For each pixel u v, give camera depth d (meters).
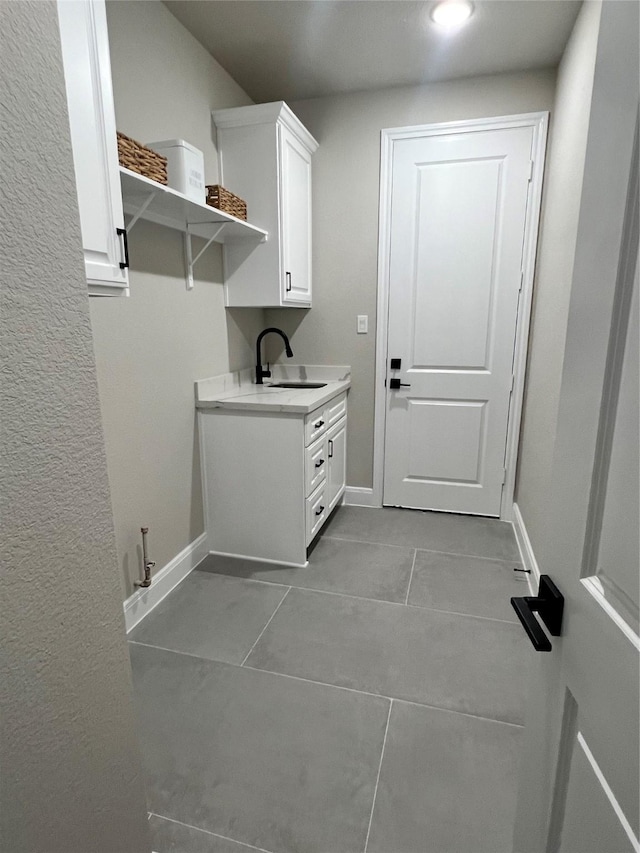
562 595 0.66
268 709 1.60
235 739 1.49
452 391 3.08
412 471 3.26
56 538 0.58
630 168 0.50
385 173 2.92
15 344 0.50
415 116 2.83
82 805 0.67
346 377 3.25
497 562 2.57
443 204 2.87
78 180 1.27
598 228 0.57
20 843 0.56
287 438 2.41
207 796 1.31
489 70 2.63
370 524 3.06
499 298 2.89
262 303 2.67
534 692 0.79
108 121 1.35
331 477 2.96
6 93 0.48
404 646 1.91
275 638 1.96
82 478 0.62
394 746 1.46
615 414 0.52
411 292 3.03
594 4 1.79
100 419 0.64
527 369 2.91
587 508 0.58
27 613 0.55
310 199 3.02
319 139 3.00
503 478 3.10
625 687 0.48
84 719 0.66
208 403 2.45
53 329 0.55
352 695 1.66
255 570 2.49
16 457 0.51
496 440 3.07
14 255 0.50
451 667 1.79
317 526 2.71
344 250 3.09
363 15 2.14
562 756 0.65
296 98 2.96
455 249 2.91
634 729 0.46
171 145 1.88
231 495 2.56
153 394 2.11
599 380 0.55
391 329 3.10
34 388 0.53
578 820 0.58
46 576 0.57
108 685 0.70
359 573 2.46
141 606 2.08
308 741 1.48
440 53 2.45
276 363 3.34
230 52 2.43
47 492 0.56
